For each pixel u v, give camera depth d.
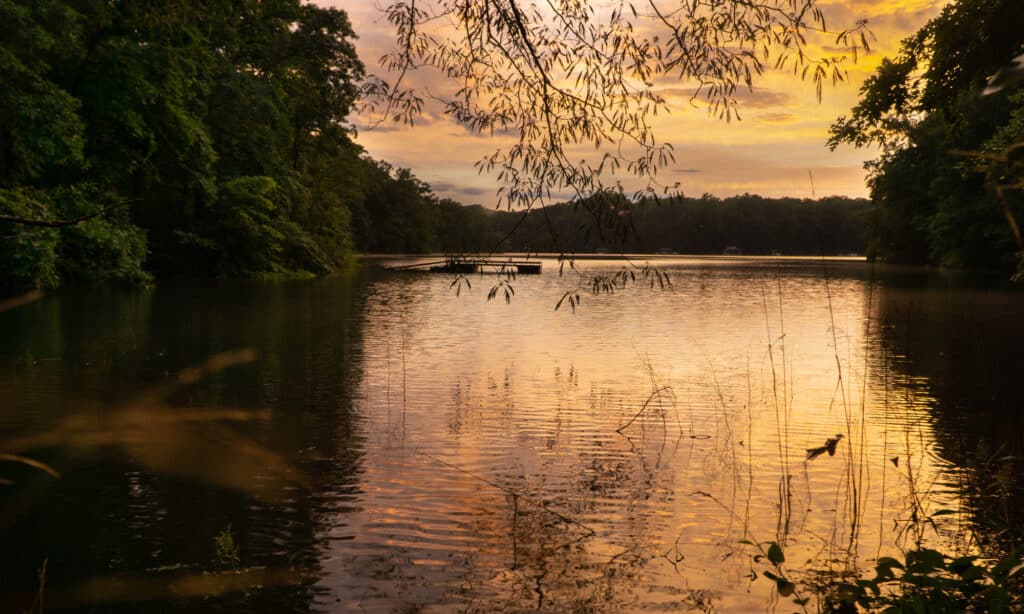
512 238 5.47
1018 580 4.27
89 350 14.16
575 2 5.68
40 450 7.46
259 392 10.53
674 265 79.38
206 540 5.27
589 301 29.39
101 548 5.12
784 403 10.05
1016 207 50.62
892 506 6.05
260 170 45.16
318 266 50.94
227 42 39.44
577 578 4.71
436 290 35.19
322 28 46.03
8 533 5.36
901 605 4.02
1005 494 6.12
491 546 5.19
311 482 6.52
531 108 5.62
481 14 5.52
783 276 53.69
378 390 10.74
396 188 129.00
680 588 4.59
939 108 15.07
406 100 5.79
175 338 16.12
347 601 4.39
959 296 31.19
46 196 25.30
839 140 16.22
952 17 13.71
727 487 6.50
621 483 6.61
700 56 5.66
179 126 30.12
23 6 22.31
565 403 9.91
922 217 65.62
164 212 43.34
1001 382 11.64
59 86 26.56
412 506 5.98
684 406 9.77
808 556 5.08
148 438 7.92
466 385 11.16
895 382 11.65
